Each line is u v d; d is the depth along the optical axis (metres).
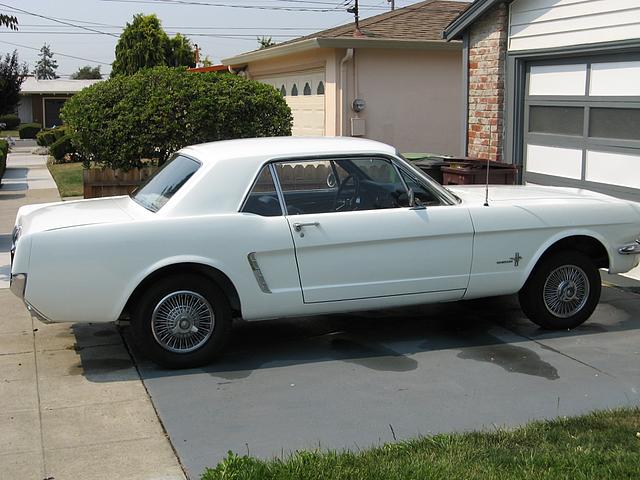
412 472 3.75
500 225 6.14
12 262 5.54
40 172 22.31
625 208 6.56
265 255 5.61
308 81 15.84
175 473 3.98
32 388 5.23
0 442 4.37
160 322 5.52
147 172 13.40
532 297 6.42
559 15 9.72
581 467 3.78
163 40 30.75
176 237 5.43
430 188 6.08
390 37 14.41
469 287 6.16
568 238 6.45
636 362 5.70
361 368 5.64
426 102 14.98
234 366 5.71
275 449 4.27
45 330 6.59
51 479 3.91
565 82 9.93
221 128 13.05
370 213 5.84
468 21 11.13
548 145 10.32
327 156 5.88
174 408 4.89
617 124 9.12
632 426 4.37
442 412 4.79
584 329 6.57
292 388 5.24
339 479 3.71
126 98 12.83
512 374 5.48
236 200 5.62
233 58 19.08
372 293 5.90
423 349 6.08
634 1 8.60
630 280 8.23
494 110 11.00
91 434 4.48
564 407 4.84
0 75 24.64
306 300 5.77
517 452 4.01
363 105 14.40
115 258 5.34
